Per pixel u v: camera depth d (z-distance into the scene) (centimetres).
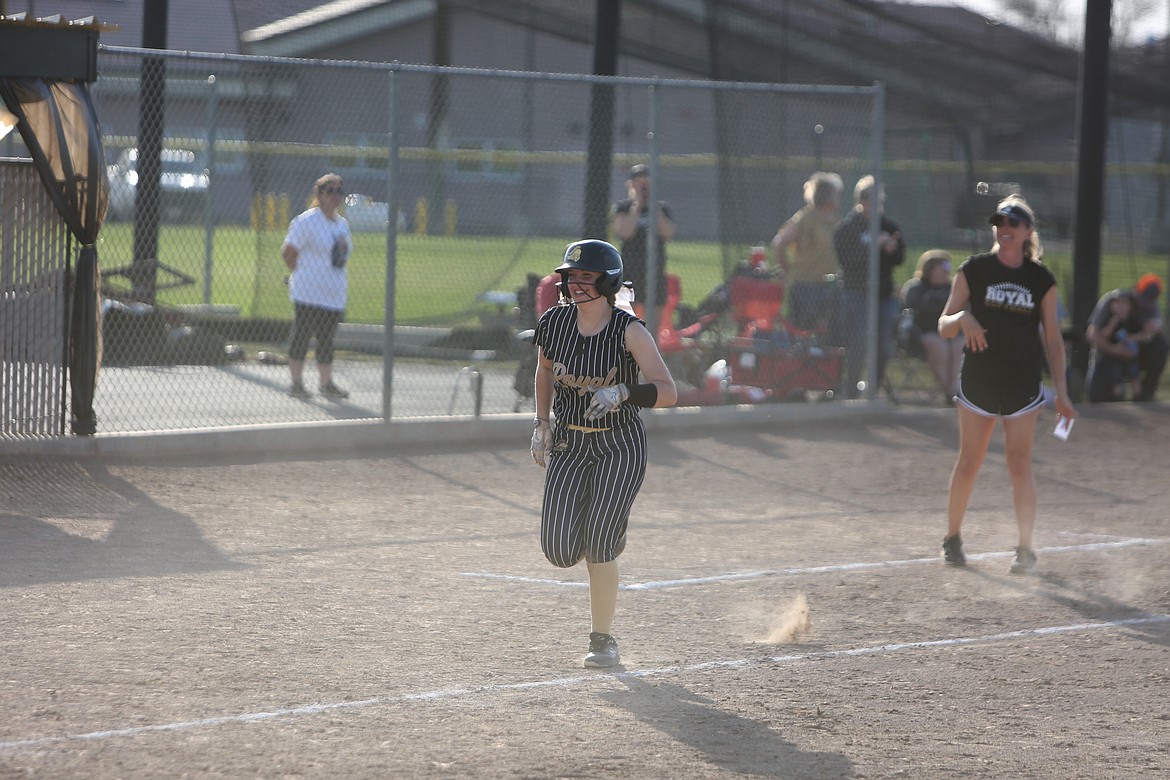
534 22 5903
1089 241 5122
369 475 3228
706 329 4341
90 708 1544
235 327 5016
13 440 3147
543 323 1786
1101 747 1525
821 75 5544
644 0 5422
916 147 6344
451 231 7512
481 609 2089
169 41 7144
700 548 2616
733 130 4809
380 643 1873
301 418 3716
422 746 1451
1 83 2978
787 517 2956
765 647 1931
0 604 1989
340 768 1375
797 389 4259
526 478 3288
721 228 4681
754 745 1494
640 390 1708
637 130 9588
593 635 1806
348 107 8231
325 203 4084
